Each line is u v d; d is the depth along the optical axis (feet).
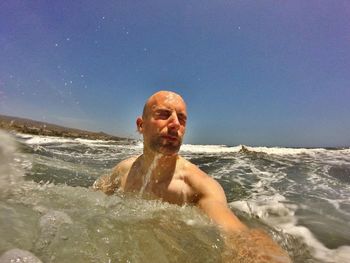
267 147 16.51
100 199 2.59
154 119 2.70
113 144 11.87
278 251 1.77
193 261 1.68
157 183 2.75
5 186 2.51
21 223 1.86
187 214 2.33
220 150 12.47
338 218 3.18
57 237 1.75
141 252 1.71
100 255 1.62
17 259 1.44
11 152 2.91
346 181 5.54
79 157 7.14
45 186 2.79
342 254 2.25
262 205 3.59
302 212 3.36
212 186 2.61
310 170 6.84
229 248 1.81
